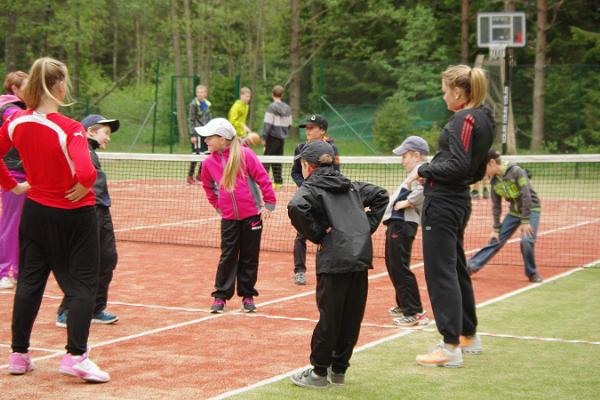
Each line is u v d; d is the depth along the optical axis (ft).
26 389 21.09
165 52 226.99
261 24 166.81
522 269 41.19
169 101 123.44
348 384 21.68
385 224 29.07
